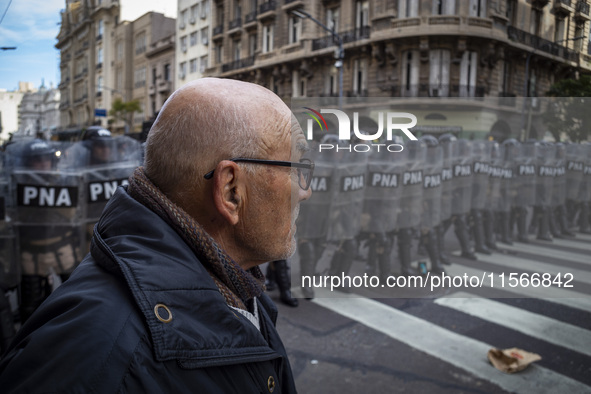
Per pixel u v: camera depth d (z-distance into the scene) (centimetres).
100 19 3588
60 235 277
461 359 257
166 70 3238
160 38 3262
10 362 49
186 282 58
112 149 293
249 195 67
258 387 62
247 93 68
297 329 301
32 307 281
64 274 282
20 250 273
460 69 1388
